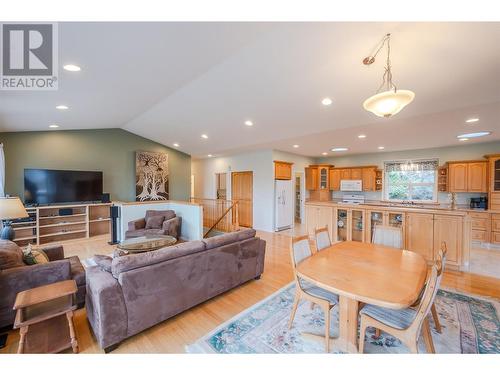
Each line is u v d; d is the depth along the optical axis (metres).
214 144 6.58
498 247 4.84
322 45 2.39
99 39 1.92
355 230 4.73
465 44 2.17
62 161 5.61
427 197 6.43
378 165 7.25
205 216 7.60
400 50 2.35
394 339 2.04
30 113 3.72
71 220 5.52
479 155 5.55
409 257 2.27
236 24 2.01
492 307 2.51
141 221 5.55
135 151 6.78
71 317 1.90
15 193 4.97
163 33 2.00
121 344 2.00
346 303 1.83
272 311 2.49
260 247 3.28
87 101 3.60
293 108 3.89
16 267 2.22
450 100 3.08
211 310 2.53
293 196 7.54
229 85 3.42
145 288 2.07
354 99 3.39
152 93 3.74
